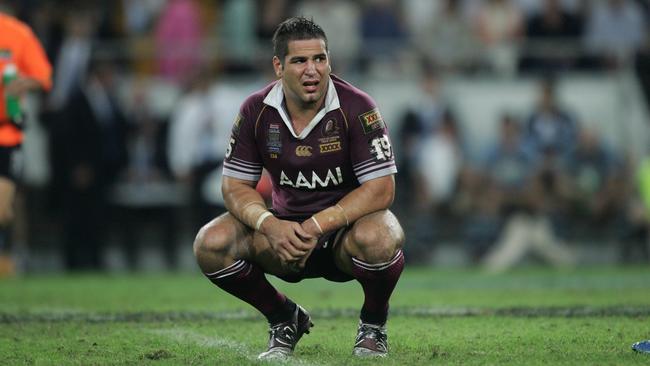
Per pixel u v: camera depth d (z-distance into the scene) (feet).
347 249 52.16
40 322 77.56
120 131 150.92
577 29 163.53
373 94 155.84
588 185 154.30
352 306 89.81
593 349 57.52
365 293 53.72
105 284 124.36
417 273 141.69
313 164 53.06
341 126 52.60
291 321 56.08
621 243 157.79
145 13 163.63
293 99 52.44
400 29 162.40
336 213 51.60
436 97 155.33
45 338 66.59
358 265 52.08
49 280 132.87
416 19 176.65
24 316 82.69
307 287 120.78
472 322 74.28
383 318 54.85
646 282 118.62
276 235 51.06
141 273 148.97
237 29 159.94
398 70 157.17
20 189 147.33
